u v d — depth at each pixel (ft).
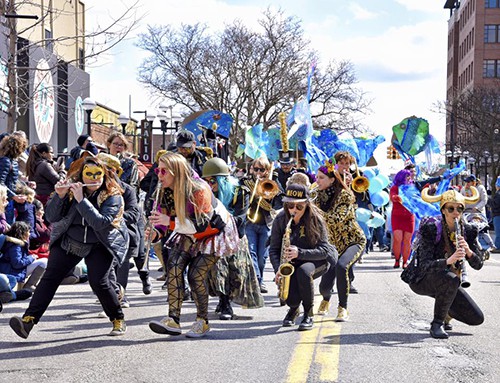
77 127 97.40
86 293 38.04
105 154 29.99
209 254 26.27
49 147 44.06
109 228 25.82
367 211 42.91
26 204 39.68
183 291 26.40
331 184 31.07
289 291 28.53
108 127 137.59
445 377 21.68
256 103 171.63
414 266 27.58
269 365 22.81
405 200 50.06
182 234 26.37
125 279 33.71
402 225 52.06
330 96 175.73
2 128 72.59
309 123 48.16
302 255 27.91
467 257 27.07
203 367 22.56
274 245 28.99
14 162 39.52
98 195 25.66
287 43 169.37
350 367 22.65
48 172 43.29
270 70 168.14
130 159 34.53
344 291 30.22
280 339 26.63
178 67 164.55
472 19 331.16
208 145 43.57
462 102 206.18
